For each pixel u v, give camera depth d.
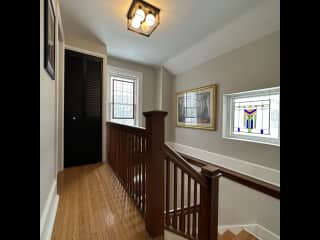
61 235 1.22
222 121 3.05
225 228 2.46
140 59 3.95
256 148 2.48
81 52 2.85
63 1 1.93
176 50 3.40
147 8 2.02
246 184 2.42
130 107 4.27
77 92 2.82
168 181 1.27
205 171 1.30
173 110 4.51
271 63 2.25
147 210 1.27
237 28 2.45
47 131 1.28
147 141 1.26
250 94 2.68
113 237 1.21
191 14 2.19
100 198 1.77
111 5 2.00
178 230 1.34
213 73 3.24
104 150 3.15
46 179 1.22
